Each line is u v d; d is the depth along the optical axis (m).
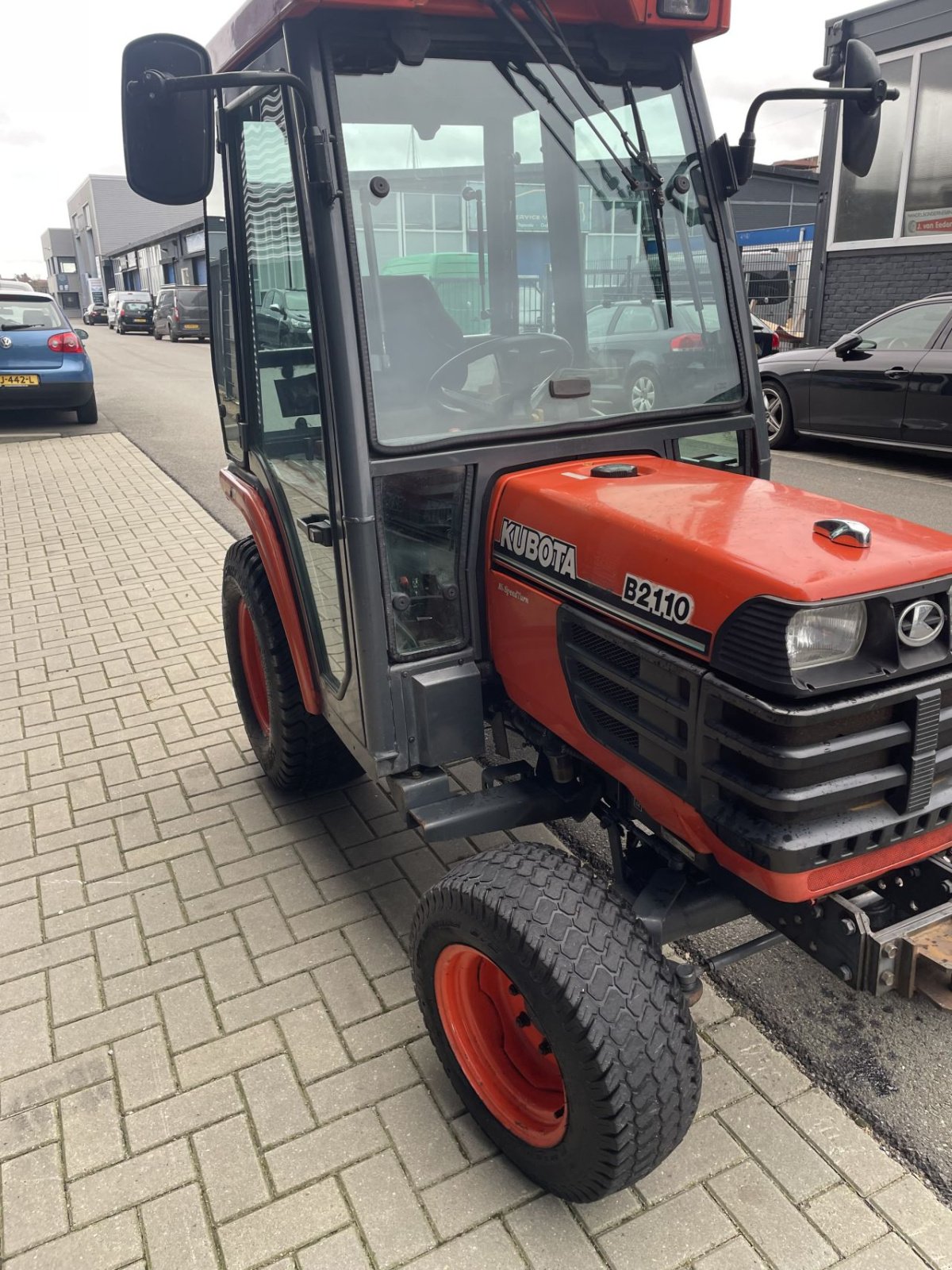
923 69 11.39
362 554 2.30
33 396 11.80
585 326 2.51
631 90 2.47
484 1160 2.24
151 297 36.84
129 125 2.00
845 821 1.79
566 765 2.51
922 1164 2.19
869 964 1.90
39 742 4.37
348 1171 2.22
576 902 1.95
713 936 2.96
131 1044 2.62
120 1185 2.21
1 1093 2.48
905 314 8.49
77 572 6.82
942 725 1.82
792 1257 1.99
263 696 3.83
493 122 2.34
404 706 2.46
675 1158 2.22
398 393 2.33
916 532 1.94
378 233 2.28
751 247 18.09
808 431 9.31
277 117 2.40
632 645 1.99
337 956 2.92
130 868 3.41
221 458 10.67
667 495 2.19
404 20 2.17
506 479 2.42
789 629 1.66
